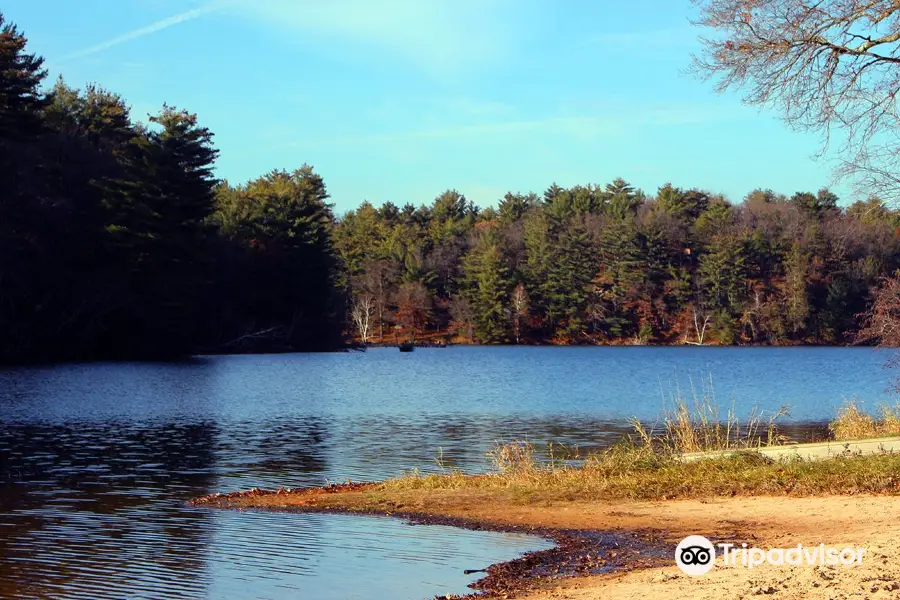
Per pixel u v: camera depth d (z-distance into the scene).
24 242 63.97
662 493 16.64
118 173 78.75
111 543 13.45
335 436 29.61
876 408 40.75
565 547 12.99
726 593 8.94
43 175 69.75
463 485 18.34
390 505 16.36
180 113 79.81
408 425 33.50
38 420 33.06
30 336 66.94
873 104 17.38
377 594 10.76
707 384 57.31
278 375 63.69
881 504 14.28
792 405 42.66
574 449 26.08
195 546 13.16
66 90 92.69
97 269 73.12
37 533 14.12
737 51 17.23
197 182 78.12
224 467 22.34
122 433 29.53
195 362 75.44
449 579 11.39
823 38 17.03
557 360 91.94
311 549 13.04
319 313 107.25
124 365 67.69
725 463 18.61
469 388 54.75
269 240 101.25
